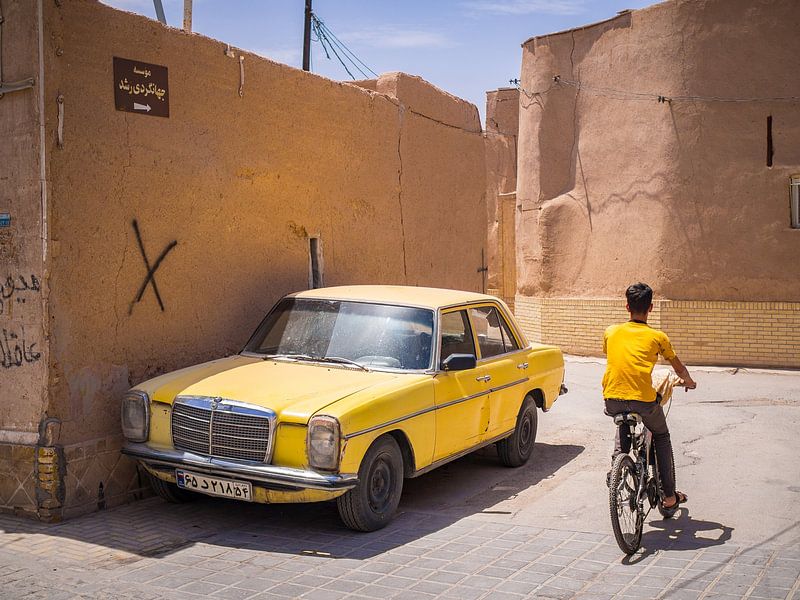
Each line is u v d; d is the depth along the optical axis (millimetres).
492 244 25625
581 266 17203
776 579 5109
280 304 7895
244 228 8523
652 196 15945
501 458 8445
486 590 5055
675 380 6098
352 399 6145
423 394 6719
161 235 7500
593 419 10883
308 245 9531
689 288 15656
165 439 6465
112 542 6008
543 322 17625
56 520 6449
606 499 7199
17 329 6523
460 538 6133
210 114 8062
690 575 5230
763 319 15188
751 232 15242
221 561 5625
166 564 5559
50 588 5113
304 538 6148
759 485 7402
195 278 7898
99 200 6871
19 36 6430
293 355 7340
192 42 7840
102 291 6910
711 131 15422
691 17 15484
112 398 6996
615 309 16547
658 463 6246
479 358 7785
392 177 11266
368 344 7223
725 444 9039
